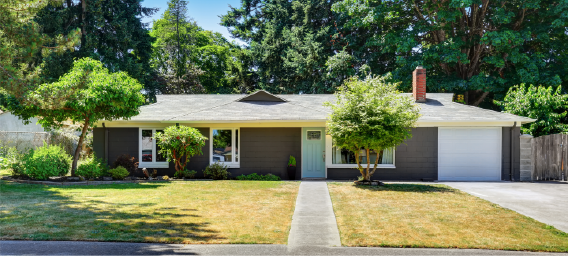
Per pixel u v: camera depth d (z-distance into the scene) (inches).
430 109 720.3
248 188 504.4
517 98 754.2
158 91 1505.9
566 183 598.5
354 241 259.0
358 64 1214.3
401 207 377.1
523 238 267.7
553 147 658.8
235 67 1526.8
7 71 387.2
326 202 404.2
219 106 741.3
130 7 1396.4
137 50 1397.6
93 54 1193.4
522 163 652.1
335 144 559.2
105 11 1320.1
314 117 660.7
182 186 522.6
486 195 457.4
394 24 1205.7
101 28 1322.6
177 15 1738.4
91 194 440.5
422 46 1151.0
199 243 251.9
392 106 525.0
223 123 678.5
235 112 698.2
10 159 633.6
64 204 372.8
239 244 251.6
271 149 682.2
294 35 1295.5
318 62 1230.3
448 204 393.7
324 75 1186.0
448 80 1077.8
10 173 606.5
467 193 471.2
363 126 514.3
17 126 1022.4
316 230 288.8
